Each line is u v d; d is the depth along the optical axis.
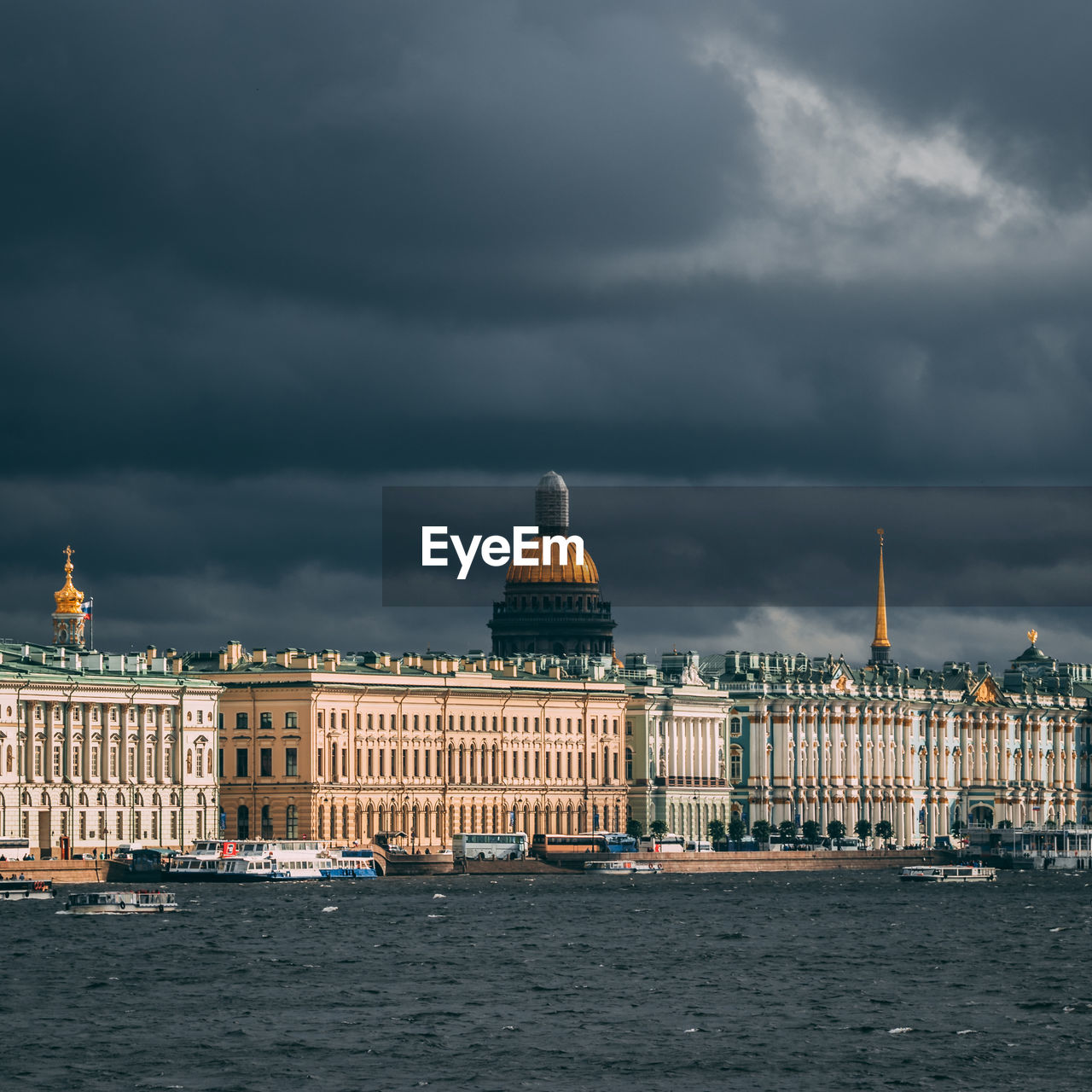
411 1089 128.75
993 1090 128.88
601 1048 141.25
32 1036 144.88
